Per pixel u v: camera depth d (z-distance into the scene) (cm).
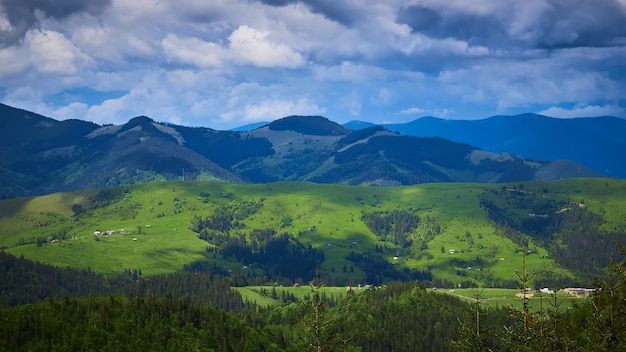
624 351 7706
